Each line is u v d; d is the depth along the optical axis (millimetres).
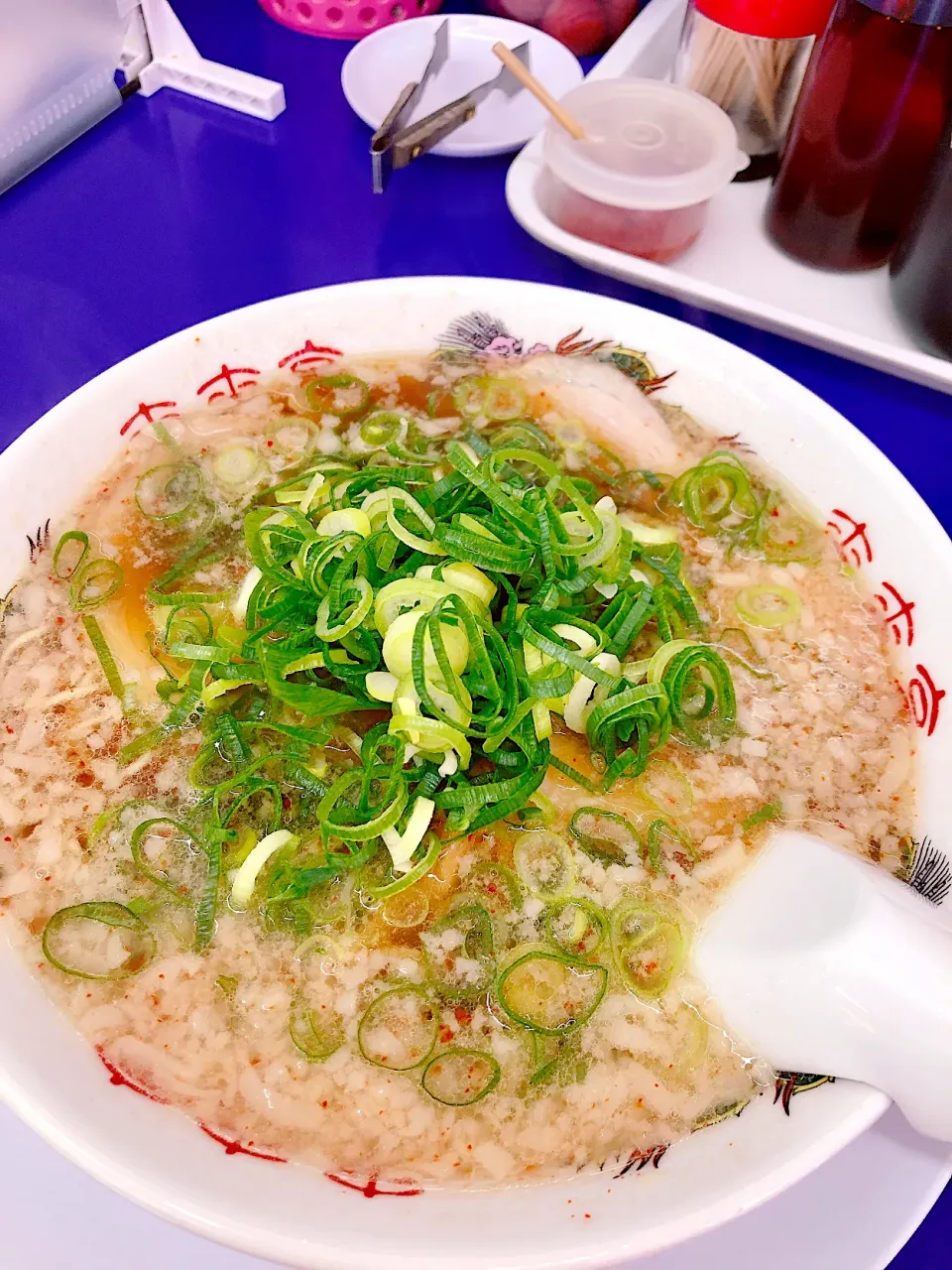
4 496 244
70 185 388
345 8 436
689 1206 167
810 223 339
